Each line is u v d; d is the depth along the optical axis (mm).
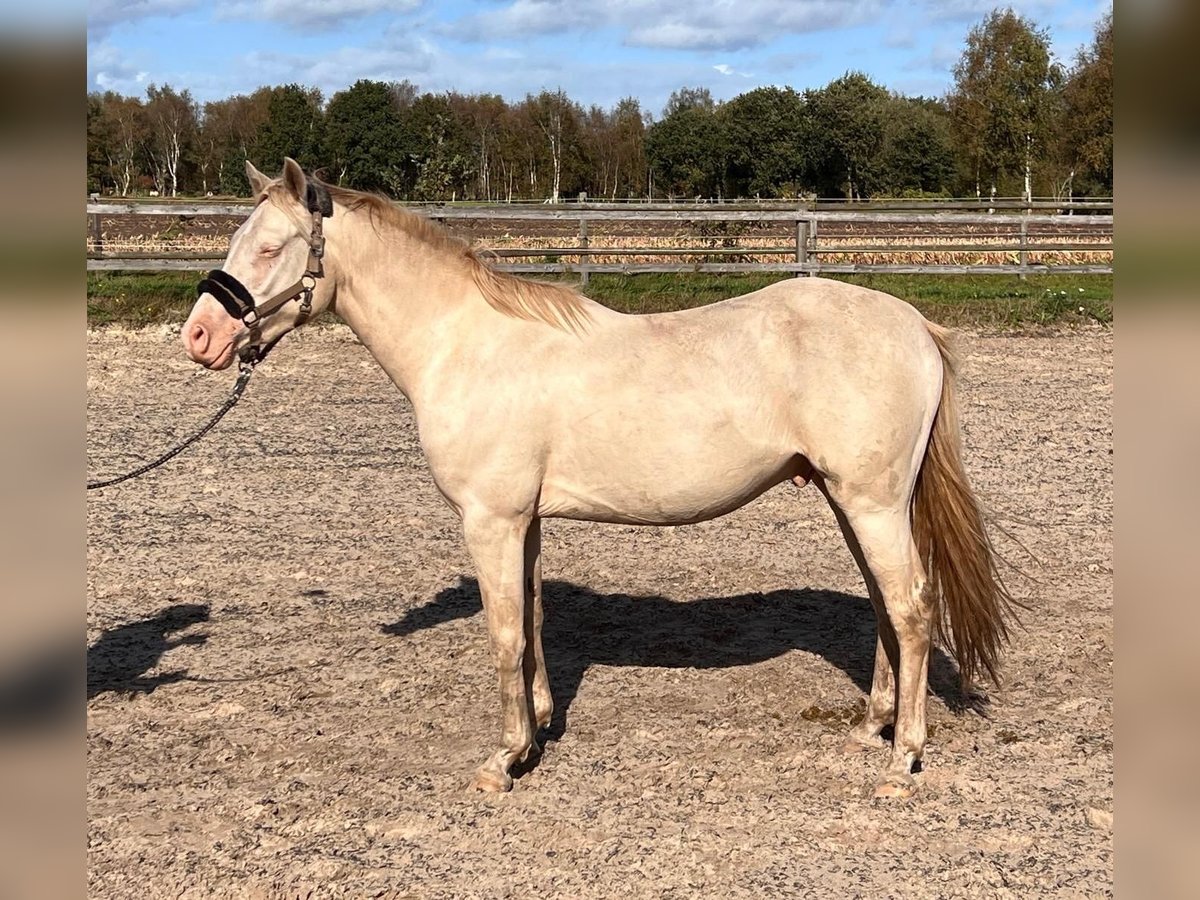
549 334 3539
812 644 4945
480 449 3467
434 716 4258
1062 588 5555
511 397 3455
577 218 14648
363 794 3656
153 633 5109
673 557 6164
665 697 4406
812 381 3385
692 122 52062
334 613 5348
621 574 5898
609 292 14102
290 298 3555
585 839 3340
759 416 3430
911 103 56750
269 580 5785
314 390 10469
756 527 6695
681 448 3426
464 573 5895
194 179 65188
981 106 35312
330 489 7414
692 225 18234
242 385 3703
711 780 3699
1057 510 6867
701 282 14945
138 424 9039
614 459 3461
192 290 13797
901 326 3494
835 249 15141
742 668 4688
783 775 3736
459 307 3588
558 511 3611
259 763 3896
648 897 3035
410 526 6672
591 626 5191
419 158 25578
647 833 3365
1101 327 13820
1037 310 14258
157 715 4293
